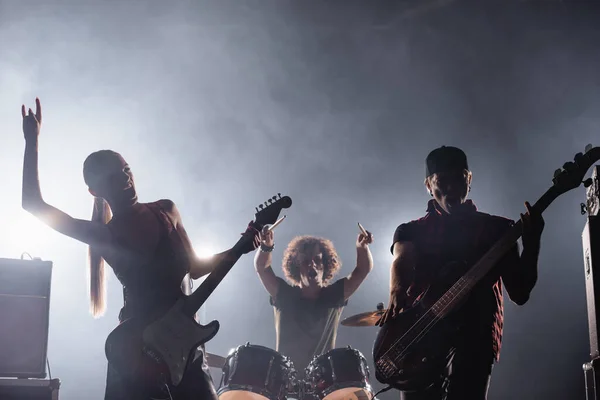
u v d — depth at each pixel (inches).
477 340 161.6
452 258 168.6
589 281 173.9
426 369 163.2
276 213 173.6
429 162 175.5
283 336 262.7
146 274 162.7
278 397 214.7
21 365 185.0
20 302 187.3
